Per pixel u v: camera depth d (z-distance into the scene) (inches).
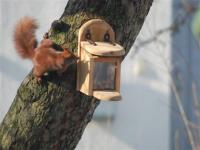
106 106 692.7
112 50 233.0
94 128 690.2
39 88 231.0
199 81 698.2
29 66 692.1
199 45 499.5
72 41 236.5
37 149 230.7
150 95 697.6
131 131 702.5
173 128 700.0
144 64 687.1
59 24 237.0
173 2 653.3
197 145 402.6
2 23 682.2
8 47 687.1
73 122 233.0
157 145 701.9
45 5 671.1
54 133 231.0
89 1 236.1
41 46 235.1
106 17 236.1
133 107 701.9
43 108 229.8
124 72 697.0
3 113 691.4
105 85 244.7
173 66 621.6
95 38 237.5
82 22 236.2
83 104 234.5
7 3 677.3
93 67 235.0
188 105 675.4
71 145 236.1
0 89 692.7
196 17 529.3
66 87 231.5
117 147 700.7
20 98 233.0
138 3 235.6
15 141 231.0
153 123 699.4
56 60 229.0
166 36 650.8
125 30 238.8
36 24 254.2
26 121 230.5
